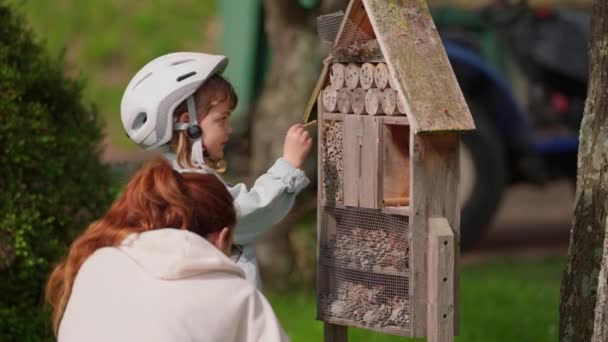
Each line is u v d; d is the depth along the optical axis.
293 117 17.42
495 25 20.92
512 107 20.03
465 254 21.52
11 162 10.88
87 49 37.59
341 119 8.71
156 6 39.75
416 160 8.16
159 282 6.86
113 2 39.59
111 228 7.18
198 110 8.57
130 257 6.98
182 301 6.78
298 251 17.38
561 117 20.64
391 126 8.54
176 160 8.52
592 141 9.29
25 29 11.56
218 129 8.63
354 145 8.59
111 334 6.77
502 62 20.83
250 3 19.80
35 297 11.01
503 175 19.88
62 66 11.81
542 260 20.55
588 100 9.36
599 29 9.22
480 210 19.80
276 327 6.88
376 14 8.27
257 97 19.67
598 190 9.23
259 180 8.68
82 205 11.27
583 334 9.37
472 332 14.65
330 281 9.02
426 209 8.23
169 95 8.47
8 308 10.91
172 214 7.08
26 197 10.89
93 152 11.66
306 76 17.45
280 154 17.44
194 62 8.62
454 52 19.94
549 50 20.69
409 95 8.07
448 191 8.31
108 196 11.49
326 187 8.90
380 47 8.27
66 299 7.26
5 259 10.89
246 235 8.68
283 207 8.70
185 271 6.85
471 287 17.50
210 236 7.16
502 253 21.48
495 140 19.81
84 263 7.18
